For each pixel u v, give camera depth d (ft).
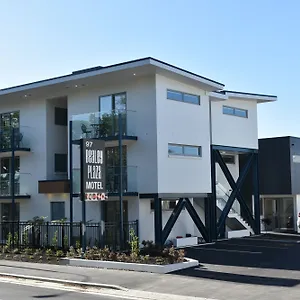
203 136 86.74
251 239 94.07
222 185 103.04
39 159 92.43
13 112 97.81
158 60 73.67
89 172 66.23
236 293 42.27
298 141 112.47
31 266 61.87
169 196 78.84
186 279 50.06
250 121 102.83
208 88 86.84
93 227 73.20
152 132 77.71
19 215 94.43
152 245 66.64
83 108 86.48
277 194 110.32
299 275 51.16
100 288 47.47
